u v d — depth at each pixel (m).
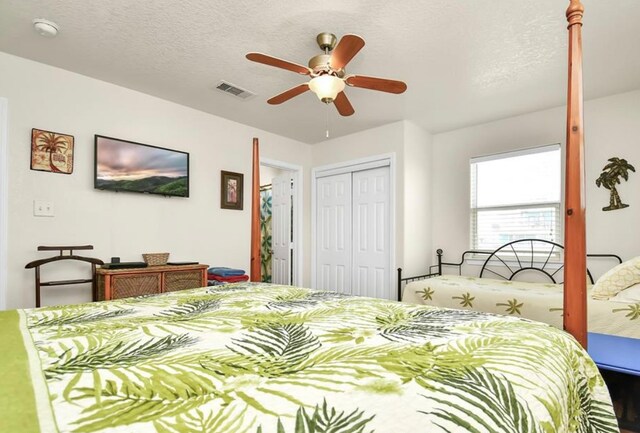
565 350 0.95
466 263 3.92
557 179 3.38
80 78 2.73
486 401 0.58
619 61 2.50
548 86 2.92
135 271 2.62
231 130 3.77
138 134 3.04
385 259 3.91
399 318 1.18
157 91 3.04
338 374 0.67
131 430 0.47
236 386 0.62
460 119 3.73
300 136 4.36
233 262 3.73
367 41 2.26
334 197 4.45
